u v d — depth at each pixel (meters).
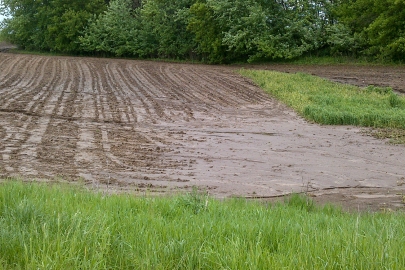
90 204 5.96
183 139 13.73
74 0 48.00
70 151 11.78
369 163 11.58
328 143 13.58
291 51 34.78
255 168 10.93
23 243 4.05
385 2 31.03
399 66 30.41
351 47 33.38
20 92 21.25
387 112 16.62
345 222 5.91
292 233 4.79
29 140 12.71
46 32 49.44
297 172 10.71
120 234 4.55
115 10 45.19
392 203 8.70
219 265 3.88
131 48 43.78
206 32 38.69
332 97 19.92
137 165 10.77
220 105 20.05
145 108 18.73
